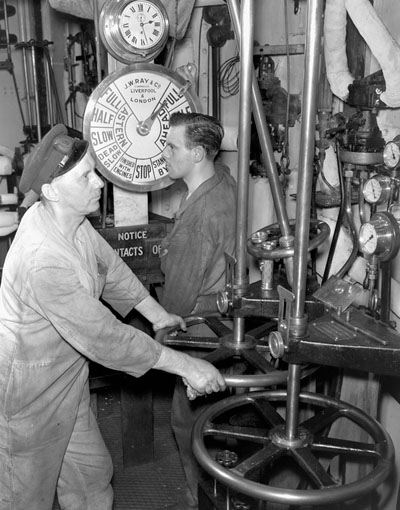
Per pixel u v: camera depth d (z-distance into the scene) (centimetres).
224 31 310
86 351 163
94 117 227
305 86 112
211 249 217
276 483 201
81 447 192
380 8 212
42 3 410
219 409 147
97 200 174
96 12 232
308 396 151
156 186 245
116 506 252
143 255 257
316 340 122
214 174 225
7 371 170
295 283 121
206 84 348
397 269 182
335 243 215
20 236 170
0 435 175
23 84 418
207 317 187
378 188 166
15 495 179
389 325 132
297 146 288
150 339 164
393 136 200
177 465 279
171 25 253
